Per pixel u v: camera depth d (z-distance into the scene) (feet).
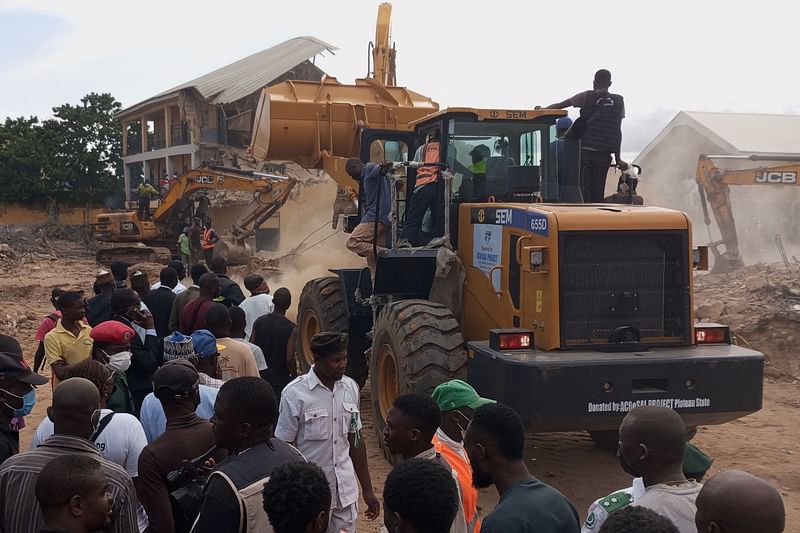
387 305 25.12
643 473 10.07
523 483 9.86
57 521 9.20
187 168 138.62
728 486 7.54
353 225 32.60
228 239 82.07
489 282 24.03
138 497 12.10
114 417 12.86
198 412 14.79
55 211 155.53
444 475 8.00
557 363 19.89
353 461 14.69
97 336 16.48
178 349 15.34
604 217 21.36
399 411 11.05
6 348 13.93
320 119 36.17
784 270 54.24
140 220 98.12
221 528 9.49
